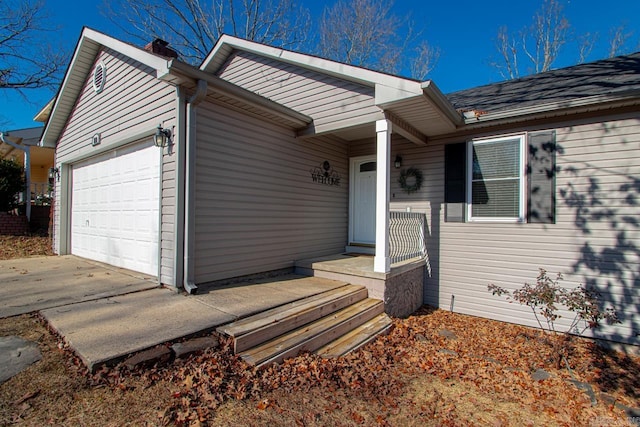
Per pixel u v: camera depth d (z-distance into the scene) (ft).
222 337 11.27
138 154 19.44
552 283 16.01
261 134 19.70
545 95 19.56
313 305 14.55
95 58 23.34
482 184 20.30
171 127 16.29
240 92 16.55
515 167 19.24
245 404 8.88
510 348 15.71
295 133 21.93
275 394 9.57
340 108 19.45
